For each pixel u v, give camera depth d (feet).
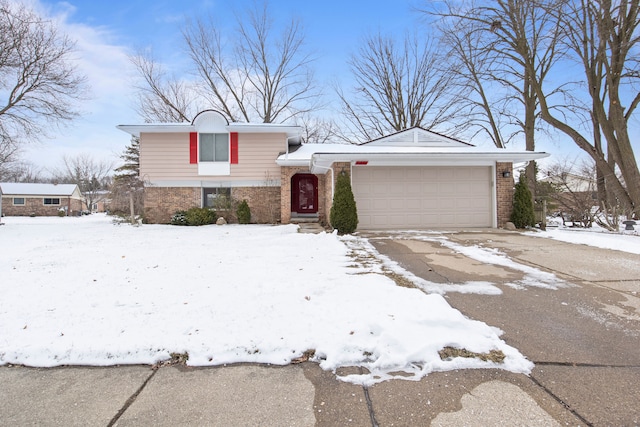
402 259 20.77
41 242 30.12
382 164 35.63
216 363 8.81
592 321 11.31
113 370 8.61
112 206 96.22
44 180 177.06
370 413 6.91
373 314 11.14
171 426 6.58
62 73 54.95
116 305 12.57
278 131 49.88
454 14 50.11
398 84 85.25
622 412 6.79
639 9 36.65
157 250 24.45
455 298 13.60
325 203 45.83
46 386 7.94
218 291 14.02
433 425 6.51
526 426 6.42
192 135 50.01
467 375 8.17
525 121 59.16
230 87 84.07
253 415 6.89
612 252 22.52
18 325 10.81
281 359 8.94
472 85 64.95
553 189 51.29
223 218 48.42
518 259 20.70
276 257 21.38
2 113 52.65
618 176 48.37
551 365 8.58
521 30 46.96
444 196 36.24
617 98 38.91
